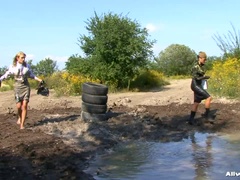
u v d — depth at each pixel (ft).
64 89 70.79
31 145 29.35
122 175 23.99
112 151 30.68
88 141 32.58
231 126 39.83
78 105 54.60
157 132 37.22
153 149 31.17
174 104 53.52
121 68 79.82
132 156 28.94
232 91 56.80
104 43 78.64
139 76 89.56
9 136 32.30
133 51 78.23
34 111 47.57
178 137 35.53
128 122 39.88
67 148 29.73
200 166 25.59
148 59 82.12
